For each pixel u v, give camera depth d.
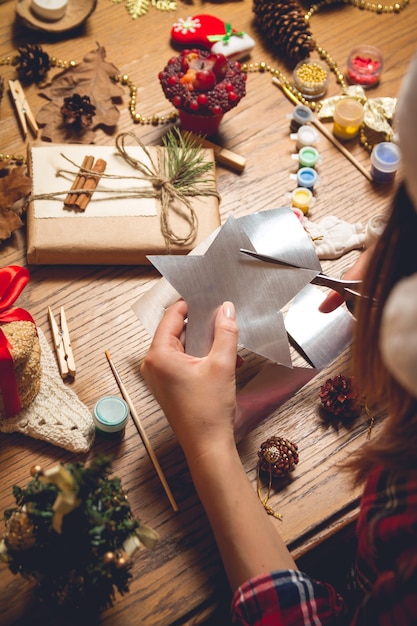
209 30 1.02
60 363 0.80
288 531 0.74
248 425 0.76
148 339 0.83
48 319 0.83
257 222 0.78
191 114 0.91
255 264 0.75
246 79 1.01
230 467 0.66
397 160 0.94
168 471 0.76
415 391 0.40
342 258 0.90
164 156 0.91
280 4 1.03
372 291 0.52
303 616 0.61
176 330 0.73
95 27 1.04
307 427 0.79
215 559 0.72
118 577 0.63
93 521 0.61
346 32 1.07
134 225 0.87
